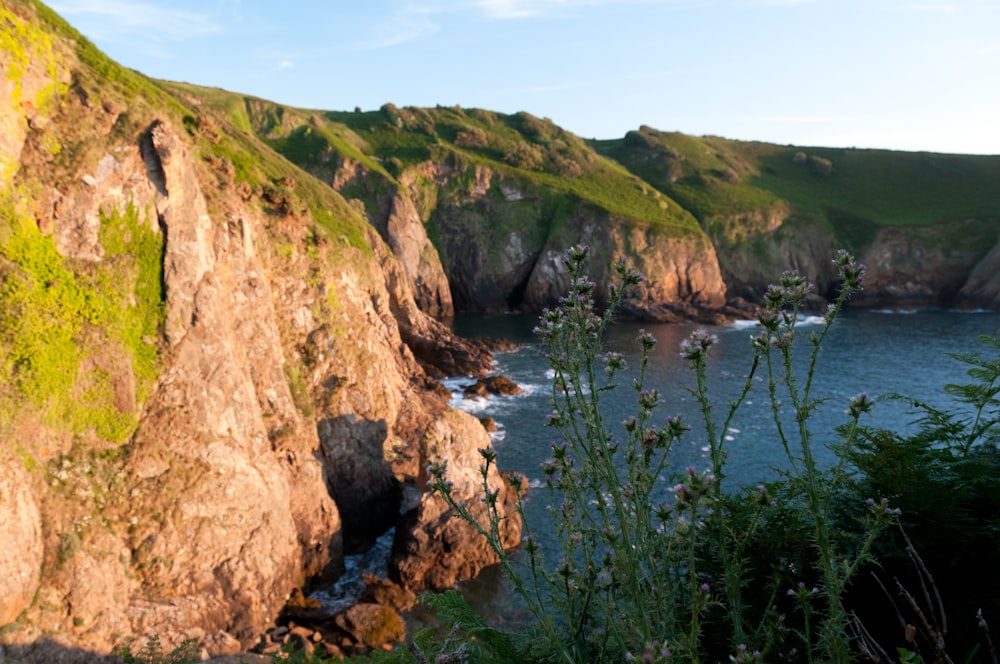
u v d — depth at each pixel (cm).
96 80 2331
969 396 708
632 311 8700
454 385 5394
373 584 2405
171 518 2008
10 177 1977
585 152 13288
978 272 9662
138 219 2211
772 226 11225
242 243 2742
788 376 386
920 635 520
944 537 525
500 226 10819
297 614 2209
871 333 7300
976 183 12200
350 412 3094
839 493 611
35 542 1666
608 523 439
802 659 493
